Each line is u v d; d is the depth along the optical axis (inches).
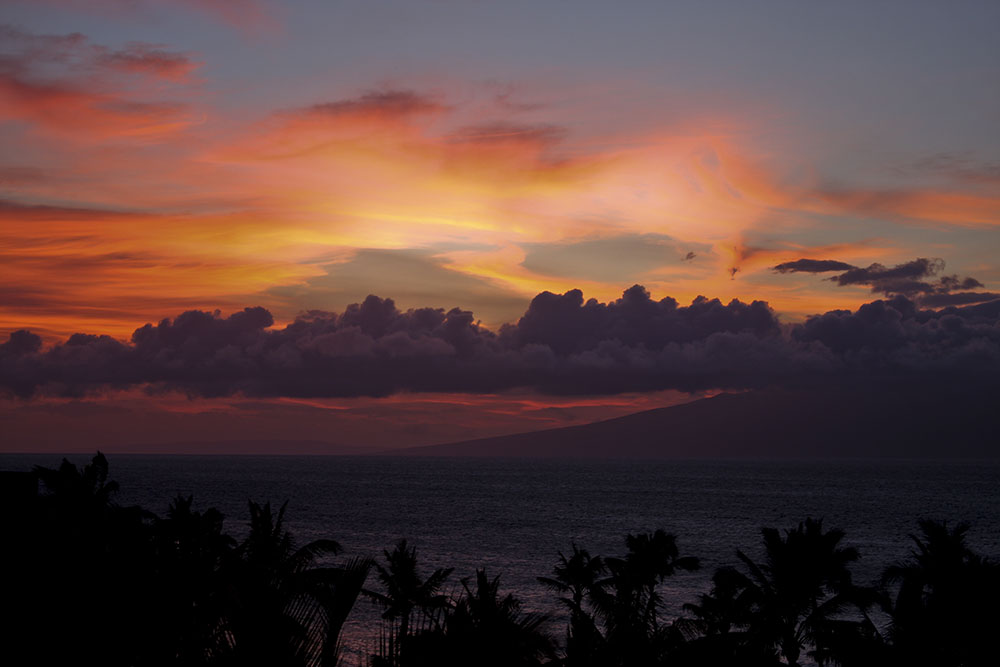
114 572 666.2
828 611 1668.3
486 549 5393.7
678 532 6688.0
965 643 1344.7
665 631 1301.7
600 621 2625.5
